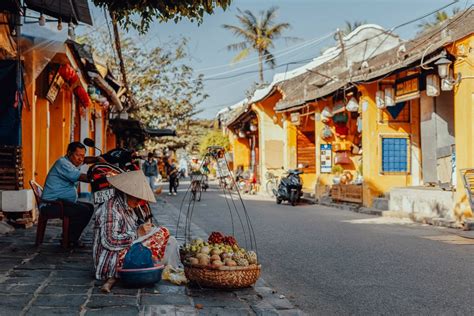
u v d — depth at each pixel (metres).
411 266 8.09
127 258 5.99
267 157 29.67
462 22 13.84
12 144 10.10
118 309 5.16
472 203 11.55
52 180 8.43
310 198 23.09
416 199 15.05
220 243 6.85
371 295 6.43
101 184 7.79
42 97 12.78
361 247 9.88
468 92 12.69
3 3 8.55
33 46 10.23
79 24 9.86
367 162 17.81
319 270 7.92
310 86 25.23
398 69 14.06
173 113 31.97
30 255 7.74
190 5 7.47
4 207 10.46
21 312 4.92
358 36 26.77
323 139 22.45
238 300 5.84
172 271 6.63
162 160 42.56
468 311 5.70
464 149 12.80
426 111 16.88
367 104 17.75
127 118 25.27
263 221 14.38
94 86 16.56
